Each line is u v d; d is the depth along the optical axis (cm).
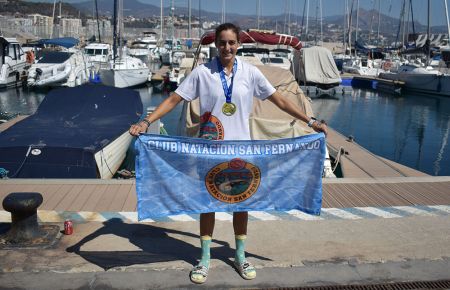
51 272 408
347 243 479
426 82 3322
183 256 443
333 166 1120
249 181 405
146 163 391
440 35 5181
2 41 2855
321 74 3072
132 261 430
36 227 476
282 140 402
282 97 407
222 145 394
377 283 402
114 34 3047
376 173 987
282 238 489
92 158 930
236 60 389
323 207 604
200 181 401
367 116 2389
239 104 388
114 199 624
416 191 689
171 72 3048
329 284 398
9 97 2656
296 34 8269
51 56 2891
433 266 432
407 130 2034
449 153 1628
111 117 1193
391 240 489
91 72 3189
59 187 672
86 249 455
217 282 397
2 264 420
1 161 916
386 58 5072
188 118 945
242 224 412
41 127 1065
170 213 403
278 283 397
